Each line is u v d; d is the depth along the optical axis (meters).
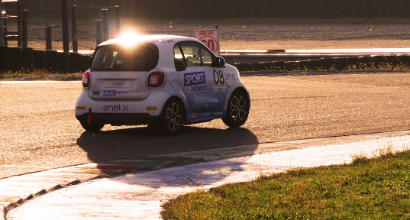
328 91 64.94
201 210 19.66
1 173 26.80
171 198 22.34
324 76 86.75
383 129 40.19
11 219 19.48
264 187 22.78
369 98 57.81
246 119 41.94
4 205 20.72
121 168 27.86
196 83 38.28
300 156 30.83
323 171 25.81
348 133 38.59
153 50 36.69
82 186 24.55
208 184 24.81
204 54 40.03
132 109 36.16
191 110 38.00
